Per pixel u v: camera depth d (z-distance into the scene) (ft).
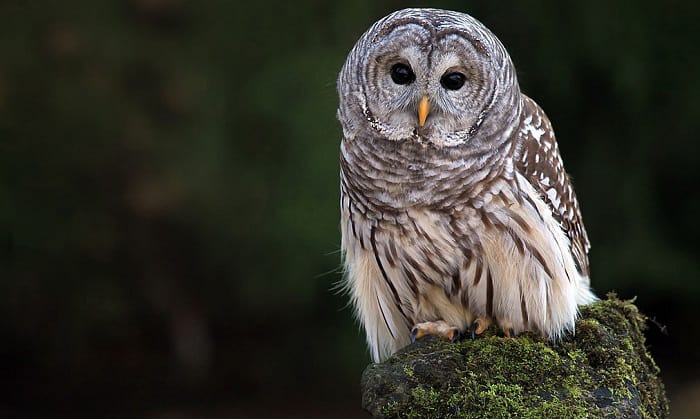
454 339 23.58
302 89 46.16
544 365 20.54
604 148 53.21
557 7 50.14
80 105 47.42
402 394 20.03
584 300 25.07
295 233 46.98
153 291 55.93
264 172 47.39
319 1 47.06
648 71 50.70
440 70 22.18
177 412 55.62
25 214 49.80
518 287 22.79
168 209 49.21
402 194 22.59
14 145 48.24
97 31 47.34
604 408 19.99
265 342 60.18
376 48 22.79
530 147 23.53
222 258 50.78
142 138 47.73
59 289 53.47
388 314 24.90
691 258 54.65
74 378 59.06
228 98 47.24
